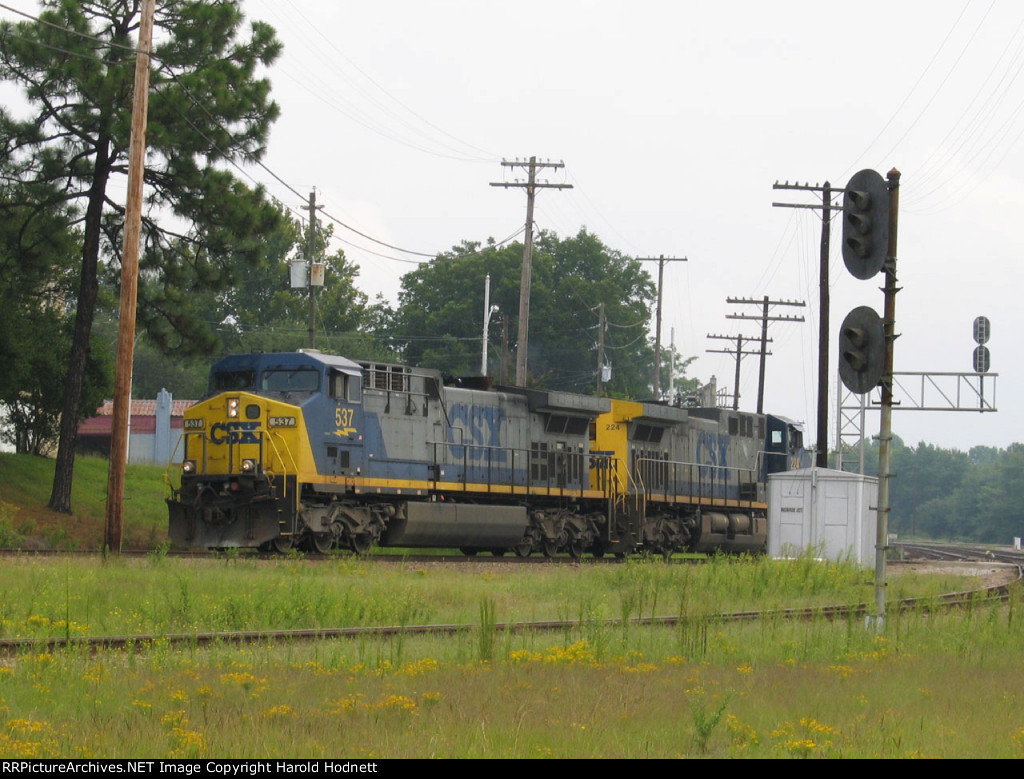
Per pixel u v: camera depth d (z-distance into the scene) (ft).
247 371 230.89
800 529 281.33
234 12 278.67
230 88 274.98
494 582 198.90
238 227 273.13
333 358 231.09
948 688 102.47
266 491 218.18
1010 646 133.80
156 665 103.60
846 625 147.54
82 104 262.06
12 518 253.44
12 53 256.52
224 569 179.63
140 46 211.20
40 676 94.17
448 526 253.65
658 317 547.90
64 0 259.80
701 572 218.38
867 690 100.89
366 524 238.27
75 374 276.21
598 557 306.76
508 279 640.99
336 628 135.85
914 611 167.63
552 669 107.14
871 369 137.18
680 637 129.08
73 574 160.15
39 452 343.46
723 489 353.31
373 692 93.09
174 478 359.05
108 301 352.69
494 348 654.12
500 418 274.77
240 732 77.71
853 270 137.69
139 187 210.59
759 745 78.95
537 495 281.74
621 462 310.24
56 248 272.92
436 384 256.73
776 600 187.73
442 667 107.55
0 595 138.51
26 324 302.04
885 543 142.72
